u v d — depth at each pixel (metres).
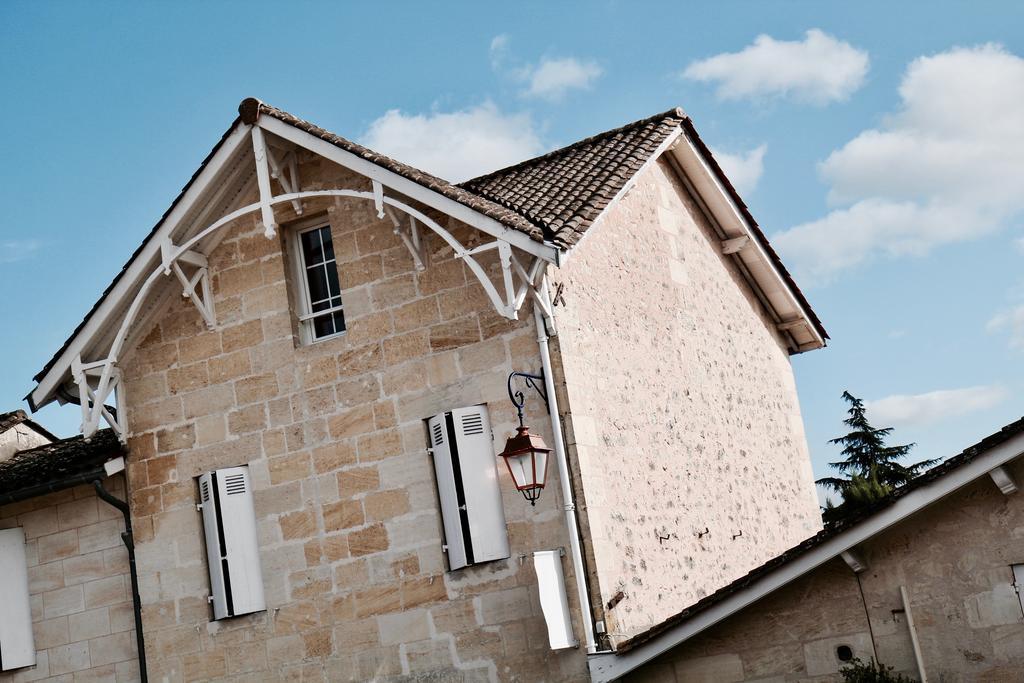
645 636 11.34
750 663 11.19
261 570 13.42
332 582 13.12
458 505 12.59
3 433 16.06
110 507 14.24
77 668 14.02
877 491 18.75
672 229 15.70
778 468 16.80
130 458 14.12
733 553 14.80
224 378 13.93
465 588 12.55
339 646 12.98
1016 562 10.41
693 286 15.82
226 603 13.40
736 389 16.22
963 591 10.55
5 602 14.34
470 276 13.06
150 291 14.02
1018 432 10.06
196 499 13.84
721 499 14.92
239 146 13.41
